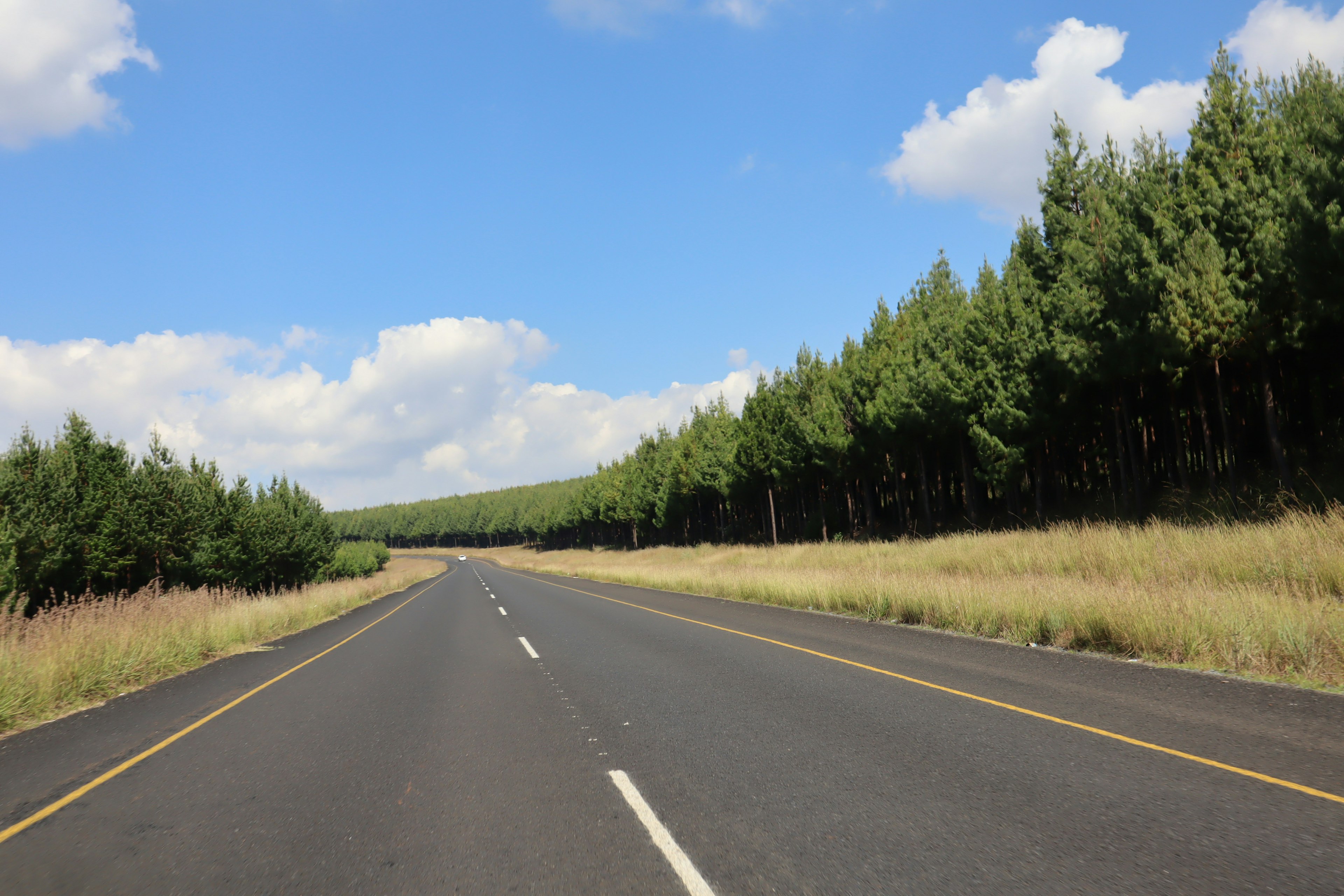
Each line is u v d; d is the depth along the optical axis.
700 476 66.12
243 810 4.63
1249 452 26.20
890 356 38.47
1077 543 16.45
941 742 5.45
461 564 101.88
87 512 21.58
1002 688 7.22
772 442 48.28
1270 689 6.62
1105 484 32.66
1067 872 3.30
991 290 31.39
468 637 14.47
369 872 3.62
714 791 4.61
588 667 9.84
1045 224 27.05
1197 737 5.24
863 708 6.68
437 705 7.79
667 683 8.41
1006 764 4.86
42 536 19.08
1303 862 3.31
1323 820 3.74
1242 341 19.56
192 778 5.40
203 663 12.12
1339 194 15.04
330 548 46.31
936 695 7.03
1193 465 28.47
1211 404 26.47
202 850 3.97
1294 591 9.90
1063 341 24.05
